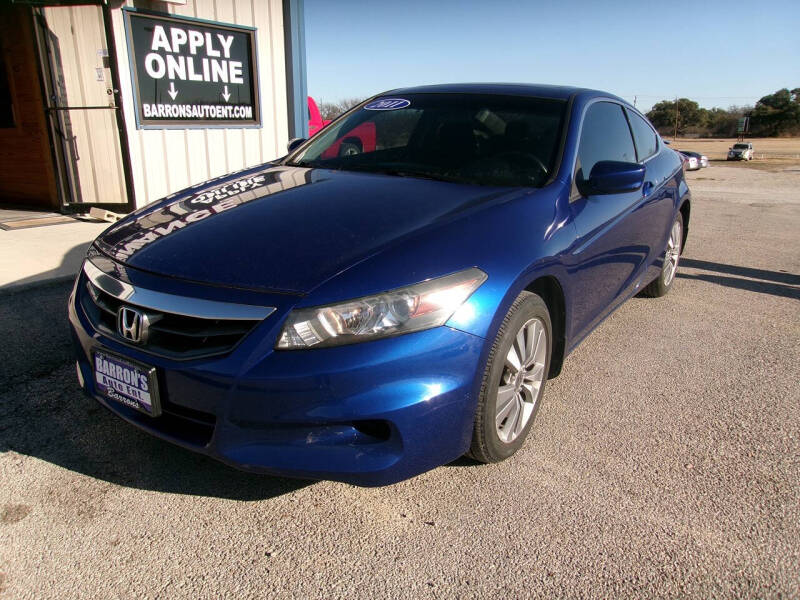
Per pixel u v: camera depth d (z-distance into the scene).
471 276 2.09
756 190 16.59
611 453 2.60
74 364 3.21
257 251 2.12
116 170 6.93
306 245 2.13
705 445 2.69
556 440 2.69
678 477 2.44
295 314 1.88
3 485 2.25
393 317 1.92
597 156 3.20
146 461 2.43
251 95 7.87
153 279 2.10
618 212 3.16
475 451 2.31
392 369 1.91
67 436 2.57
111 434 2.60
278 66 8.13
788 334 4.11
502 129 3.07
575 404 3.04
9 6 6.58
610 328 4.14
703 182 21.19
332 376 1.86
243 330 1.92
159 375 2.03
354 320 1.89
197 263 2.11
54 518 2.10
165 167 7.10
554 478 2.41
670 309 4.59
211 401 1.94
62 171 6.72
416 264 2.02
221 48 7.38
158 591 1.81
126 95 6.56
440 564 1.95
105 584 1.83
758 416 2.96
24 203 7.44
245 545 2.01
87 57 6.58
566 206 2.69
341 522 2.13
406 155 3.10
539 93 3.34
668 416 2.94
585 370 3.45
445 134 3.14
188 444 2.04
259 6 7.69
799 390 3.26
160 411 2.07
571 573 1.93
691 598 1.84
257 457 1.94
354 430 1.96
